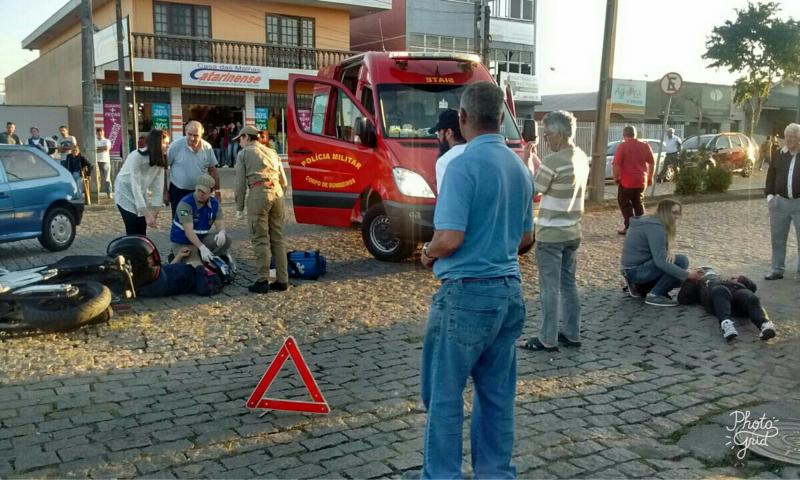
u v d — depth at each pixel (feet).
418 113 31.40
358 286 27.07
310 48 99.81
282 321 22.33
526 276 28.89
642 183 39.06
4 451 13.33
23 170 33.12
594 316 22.85
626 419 14.99
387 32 119.03
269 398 15.57
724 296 21.48
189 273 25.52
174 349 19.60
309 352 19.40
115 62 75.87
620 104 125.29
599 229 42.29
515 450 13.46
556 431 14.34
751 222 45.09
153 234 39.04
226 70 91.91
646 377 17.47
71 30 114.42
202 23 93.35
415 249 32.48
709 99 119.14
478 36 96.27
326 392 16.38
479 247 10.71
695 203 57.31
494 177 10.73
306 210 34.09
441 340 10.84
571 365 18.26
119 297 23.43
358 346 19.90
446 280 10.89
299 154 34.09
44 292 20.42
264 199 25.23
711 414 15.35
